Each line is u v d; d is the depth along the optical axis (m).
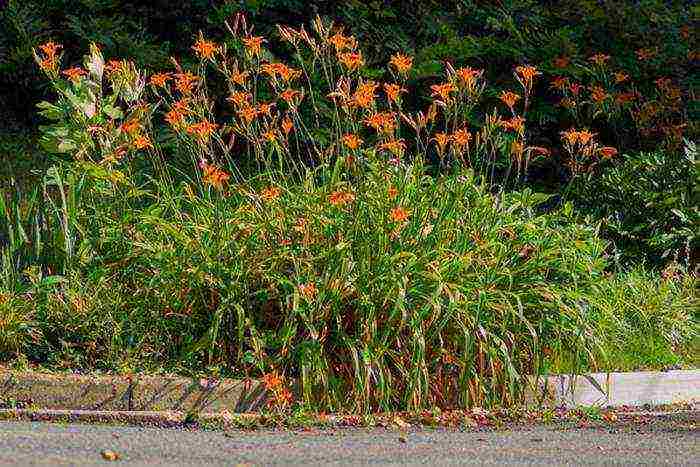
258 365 7.77
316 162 13.66
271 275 8.36
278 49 14.13
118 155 9.04
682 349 9.90
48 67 9.21
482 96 14.08
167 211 9.54
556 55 14.27
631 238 12.21
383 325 8.14
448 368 8.12
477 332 8.12
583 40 14.86
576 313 8.50
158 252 8.52
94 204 9.16
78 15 14.27
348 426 7.42
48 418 7.21
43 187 9.10
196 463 6.15
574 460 6.63
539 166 14.23
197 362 8.08
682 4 15.60
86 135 9.11
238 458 6.31
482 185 9.18
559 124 14.45
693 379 8.88
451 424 7.59
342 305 8.20
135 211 9.09
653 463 6.64
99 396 7.50
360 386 7.73
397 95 9.15
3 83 14.23
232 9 13.92
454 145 9.38
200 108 9.27
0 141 13.67
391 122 8.91
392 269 8.24
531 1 14.92
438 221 8.66
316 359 7.82
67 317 8.17
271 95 13.62
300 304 8.12
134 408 7.51
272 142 9.16
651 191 12.45
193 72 13.79
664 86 14.03
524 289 8.65
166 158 13.15
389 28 14.31
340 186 8.84
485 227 8.87
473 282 8.43
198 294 8.36
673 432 7.56
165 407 7.54
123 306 8.38
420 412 7.80
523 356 8.39
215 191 9.98
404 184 8.78
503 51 14.32
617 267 11.24
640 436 7.40
